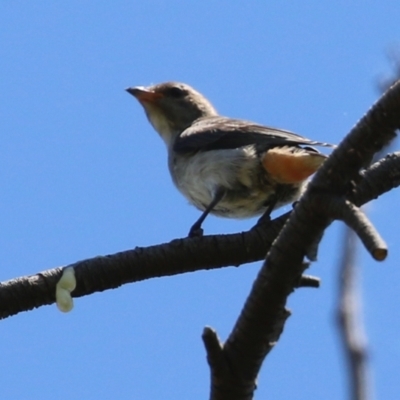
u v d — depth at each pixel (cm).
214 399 859
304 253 812
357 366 780
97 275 989
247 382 845
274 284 822
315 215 796
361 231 737
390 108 781
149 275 1004
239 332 835
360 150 795
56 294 977
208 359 845
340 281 857
